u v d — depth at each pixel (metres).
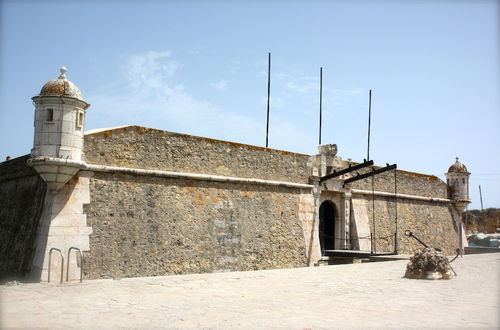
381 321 6.36
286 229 17.11
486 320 6.43
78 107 11.66
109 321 6.29
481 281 10.45
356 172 21.16
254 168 16.47
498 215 49.66
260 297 8.21
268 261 16.17
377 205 22.05
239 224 15.54
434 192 26.17
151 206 13.41
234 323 6.24
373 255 17.58
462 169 27.95
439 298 8.20
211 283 9.76
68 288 8.82
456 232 27.31
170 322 6.28
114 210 12.62
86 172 12.27
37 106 11.52
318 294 8.58
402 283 10.08
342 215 20.09
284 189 17.44
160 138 13.97
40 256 11.26
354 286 9.59
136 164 13.31
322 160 19.17
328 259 18.42
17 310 6.86
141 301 7.70
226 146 15.70
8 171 15.45
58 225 11.45
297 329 5.91
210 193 14.96
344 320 6.42
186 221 14.09
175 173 13.99
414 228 24.03
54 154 11.28
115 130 13.00
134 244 12.80
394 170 23.48
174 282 9.77
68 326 5.96
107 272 12.11
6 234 14.41
